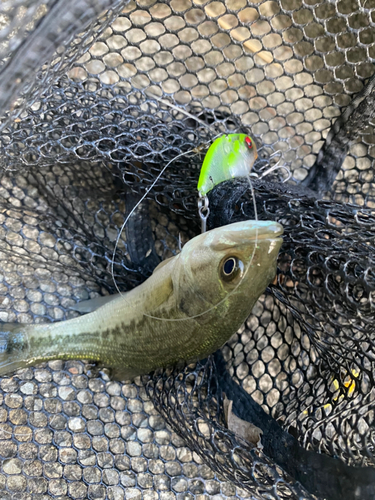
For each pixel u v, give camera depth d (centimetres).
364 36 31
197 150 28
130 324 28
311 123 34
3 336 29
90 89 32
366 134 33
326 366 30
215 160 25
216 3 33
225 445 28
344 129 33
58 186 33
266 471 28
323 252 26
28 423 32
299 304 29
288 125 33
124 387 33
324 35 30
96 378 33
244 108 35
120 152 28
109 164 30
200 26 34
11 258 33
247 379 33
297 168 35
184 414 29
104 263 33
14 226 33
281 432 30
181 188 30
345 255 26
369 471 25
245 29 33
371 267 25
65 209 33
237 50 34
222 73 35
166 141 29
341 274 25
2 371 29
